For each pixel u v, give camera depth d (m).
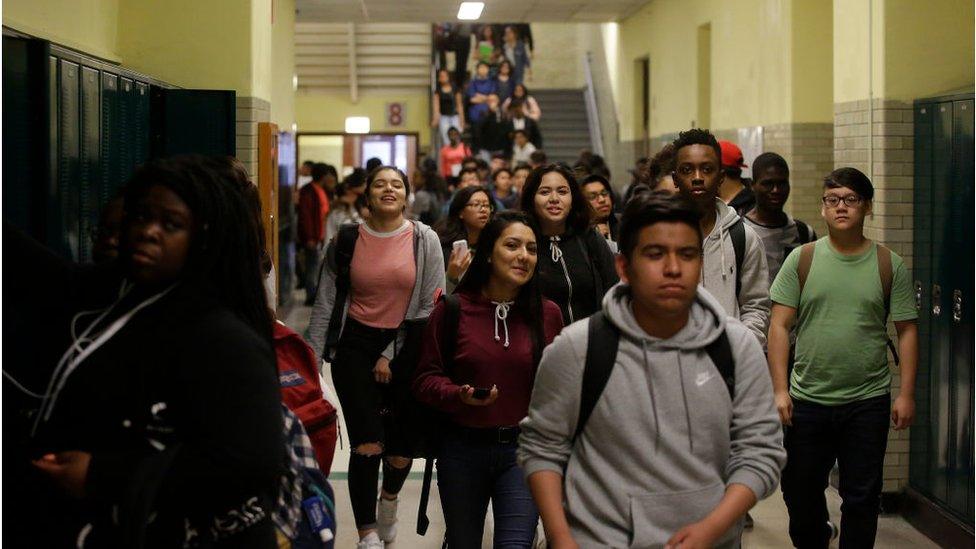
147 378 2.14
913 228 5.80
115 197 2.98
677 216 2.37
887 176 5.81
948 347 5.36
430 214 13.48
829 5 9.61
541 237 4.56
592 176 6.11
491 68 20.56
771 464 2.44
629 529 2.43
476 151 20.03
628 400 2.44
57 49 3.74
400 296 4.88
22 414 2.34
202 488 2.11
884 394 4.38
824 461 4.45
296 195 14.76
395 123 22.16
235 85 6.48
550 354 2.51
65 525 2.24
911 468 5.78
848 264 4.38
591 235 4.63
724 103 11.91
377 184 4.88
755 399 2.48
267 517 2.27
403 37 21.39
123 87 4.77
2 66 3.51
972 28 5.83
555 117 22.25
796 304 4.44
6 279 2.46
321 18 16.56
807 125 9.66
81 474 2.08
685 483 2.43
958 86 5.82
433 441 3.79
